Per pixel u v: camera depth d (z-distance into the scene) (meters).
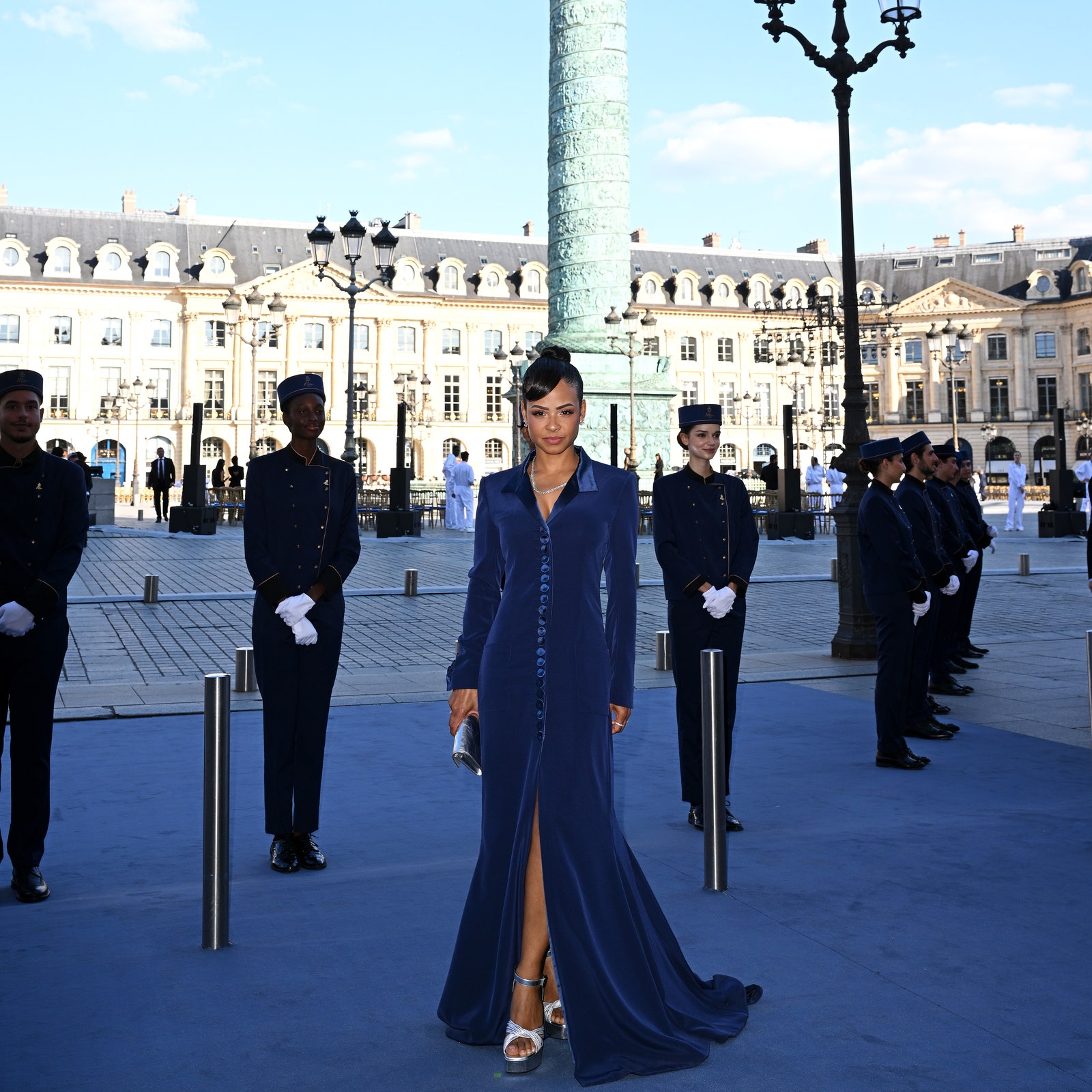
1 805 5.43
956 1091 2.67
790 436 29.22
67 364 72.00
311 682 4.67
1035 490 63.44
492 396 78.19
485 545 3.16
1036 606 14.42
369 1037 2.98
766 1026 3.01
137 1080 2.75
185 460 73.12
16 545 4.41
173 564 19.78
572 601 3.01
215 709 3.61
